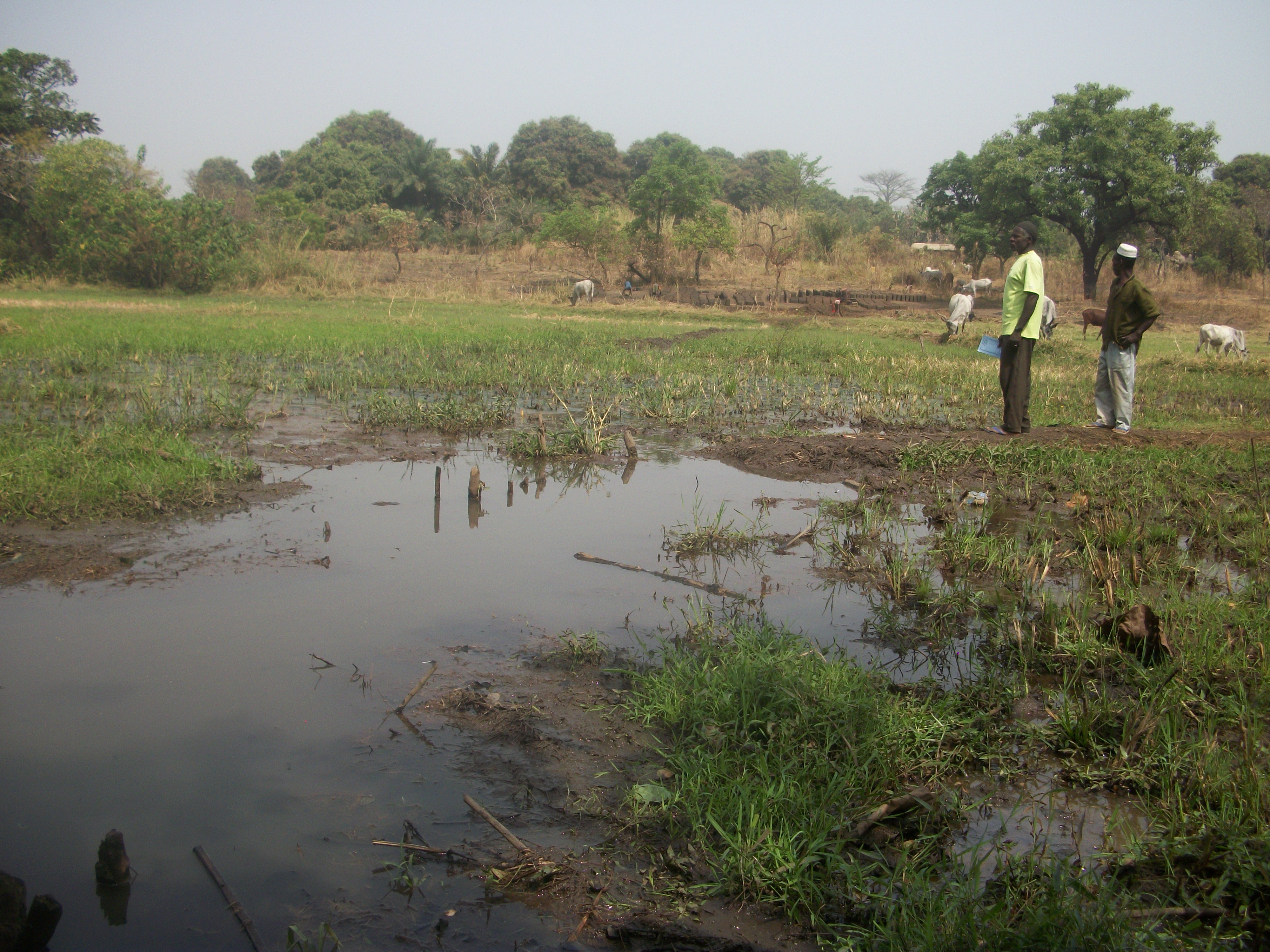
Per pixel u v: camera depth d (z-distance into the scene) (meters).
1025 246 8.36
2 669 3.65
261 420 8.96
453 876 2.54
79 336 14.34
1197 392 12.82
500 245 43.50
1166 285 37.88
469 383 11.59
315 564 4.98
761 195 67.56
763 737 3.24
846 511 6.32
